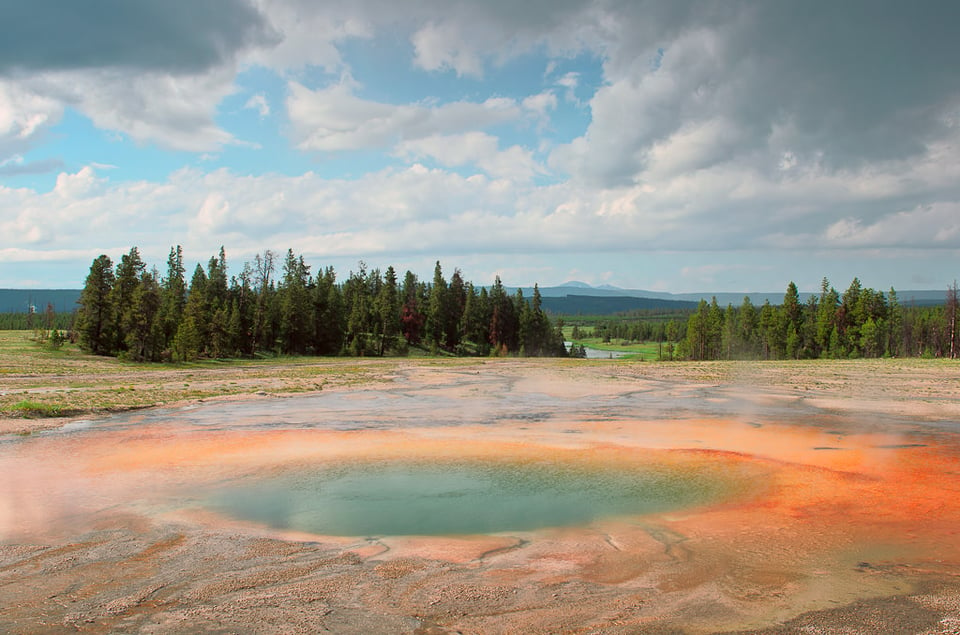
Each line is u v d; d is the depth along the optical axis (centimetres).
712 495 1070
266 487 1139
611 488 1127
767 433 1736
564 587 657
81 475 1238
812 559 741
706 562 732
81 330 5597
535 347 10969
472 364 6184
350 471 1279
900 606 604
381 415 2180
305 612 595
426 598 628
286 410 2342
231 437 1703
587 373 4484
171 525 895
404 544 808
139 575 695
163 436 1719
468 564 728
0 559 748
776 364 5394
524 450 1505
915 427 1823
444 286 10381
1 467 1315
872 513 945
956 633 546
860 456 1403
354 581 675
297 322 7981
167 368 5044
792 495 1062
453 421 2022
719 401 2559
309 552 775
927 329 8556
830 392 2856
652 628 558
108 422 2008
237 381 3753
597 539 827
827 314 8031
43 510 979
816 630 553
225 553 770
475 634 549
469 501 1038
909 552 766
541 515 952
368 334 9350
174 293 7612
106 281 5738
